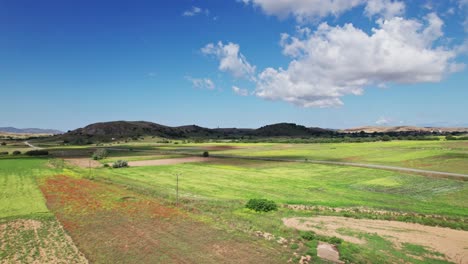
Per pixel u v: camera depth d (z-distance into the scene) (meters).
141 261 28.62
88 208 46.50
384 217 42.06
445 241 33.47
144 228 37.56
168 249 31.31
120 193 56.91
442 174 71.00
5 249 31.25
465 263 28.36
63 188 61.44
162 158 120.31
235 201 50.31
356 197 53.78
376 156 107.12
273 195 55.72
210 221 40.09
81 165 102.50
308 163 97.12
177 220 40.59
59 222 39.84
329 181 68.75
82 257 29.47
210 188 62.12
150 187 62.09
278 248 31.48
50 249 31.28
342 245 31.78
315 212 44.72
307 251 30.50
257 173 81.06
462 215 42.62
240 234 35.34
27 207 46.97
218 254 30.09
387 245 32.12
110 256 29.66
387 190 58.81
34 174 78.94
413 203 49.62
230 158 117.31
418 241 33.41
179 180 71.44
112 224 39.12
